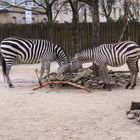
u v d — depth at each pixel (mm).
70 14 42156
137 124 9148
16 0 37344
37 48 14602
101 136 8250
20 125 9227
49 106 11211
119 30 27875
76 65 14570
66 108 10906
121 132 8531
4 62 14914
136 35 28438
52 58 14625
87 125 9109
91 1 16094
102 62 13984
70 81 14195
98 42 15930
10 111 10703
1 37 25875
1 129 8922
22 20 37219
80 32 26766
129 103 11453
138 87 14500
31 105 11406
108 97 12500
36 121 9555
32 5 36938
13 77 17594
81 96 12719
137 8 36188
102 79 14125
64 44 26688
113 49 13977
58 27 26625
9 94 13320
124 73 16422
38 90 14008
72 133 8484
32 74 18719
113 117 9812
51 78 14531
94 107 10977
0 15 35375
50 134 8438
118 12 46250
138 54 14039
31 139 8109
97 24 15953
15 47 14742
